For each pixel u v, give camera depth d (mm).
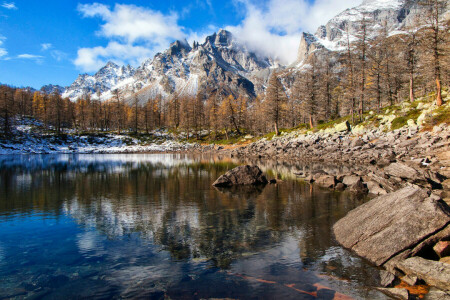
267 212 12484
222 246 8398
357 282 6277
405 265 6672
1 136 75375
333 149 41625
